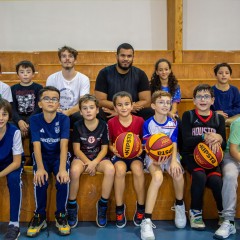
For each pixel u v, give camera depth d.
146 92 2.54
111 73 2.54
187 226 2.05
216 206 2.14
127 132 2.09
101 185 2.12
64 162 2.00
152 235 1.85
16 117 2.48
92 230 1.99
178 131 2.27
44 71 3.73
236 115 2.63
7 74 3.93
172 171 2.00
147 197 1.96
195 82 3.38
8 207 2.11
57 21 4.83
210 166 1.99
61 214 1.96
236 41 5.01
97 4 4.85
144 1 4.89
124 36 4.93
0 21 4.74
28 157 2.49
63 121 2.09
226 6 4.97
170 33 4.77
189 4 4.93
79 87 2.66
